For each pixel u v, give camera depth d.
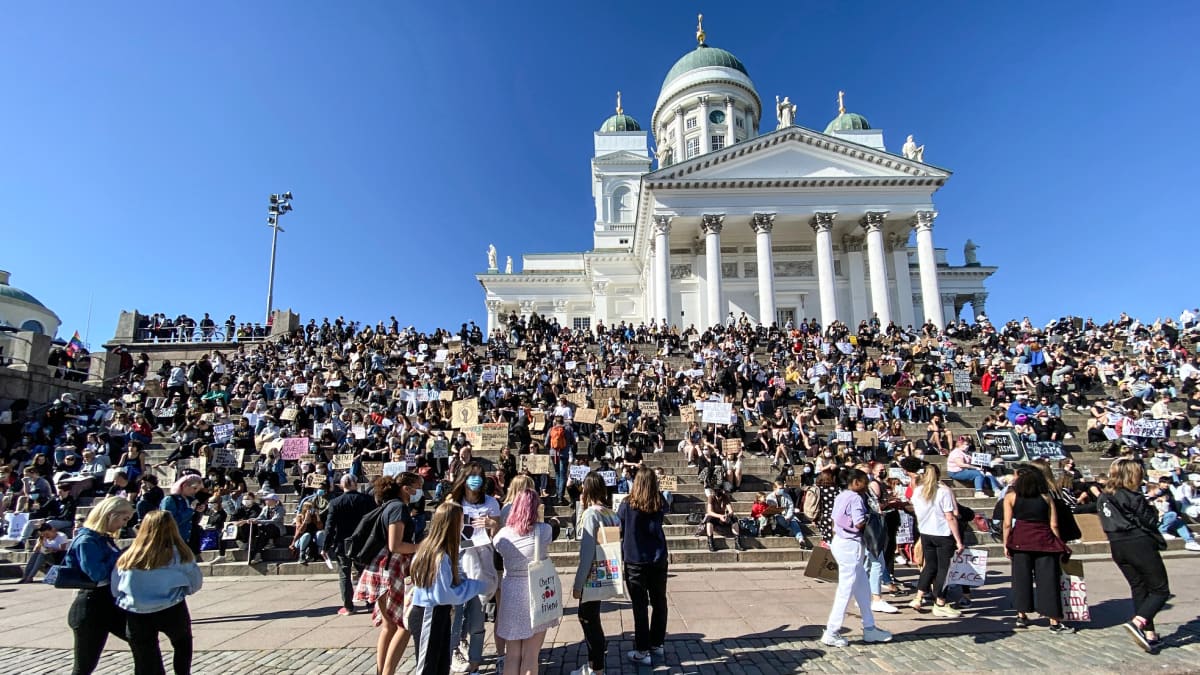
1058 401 24.28
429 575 5.55
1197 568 12.77
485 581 5.94
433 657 5.55
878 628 8.05
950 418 23.56
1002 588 10.61
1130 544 7.25
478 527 6.67
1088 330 33.91
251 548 14.08
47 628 9.62
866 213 44.03
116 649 8.22
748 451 20.77
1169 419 21.44
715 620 9.05
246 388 25.83
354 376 27.12
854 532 7.70
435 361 29.75
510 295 64.31
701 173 44.88
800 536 15.03
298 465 19.41
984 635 7.82
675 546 15.09
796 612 9.45
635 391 24.98
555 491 17.84
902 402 23.48
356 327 36.06
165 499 9.51
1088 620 8.05
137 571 5.56
